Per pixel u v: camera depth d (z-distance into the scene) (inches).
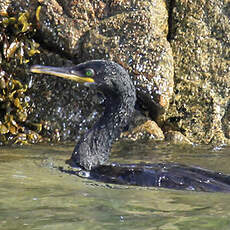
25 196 481.7
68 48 857.5
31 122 864.9
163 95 839.1
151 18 865.5
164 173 542.3
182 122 876.6
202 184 518.6
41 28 864.3
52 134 860.6
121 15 866.1
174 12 916.6
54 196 482.9
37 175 576.1
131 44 850.8
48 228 389.1
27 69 875.4
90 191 504.1
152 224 399.5
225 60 901.8
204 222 404.5
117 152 745.6
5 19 860.6
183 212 434.0
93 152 619.8
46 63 879.1
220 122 884.0
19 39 870.4
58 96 879.7
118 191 504.1
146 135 845.8
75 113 873.5
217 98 888.9
